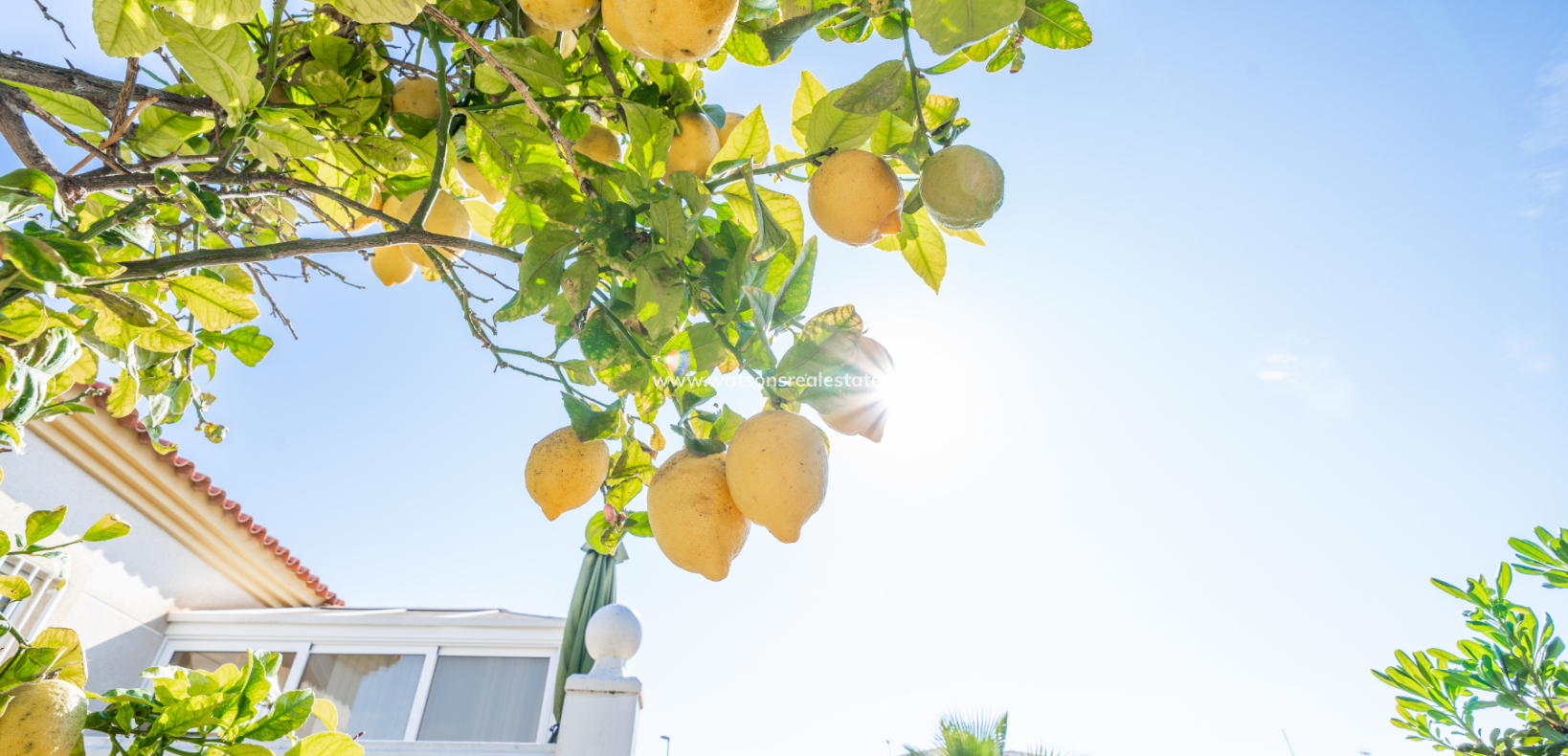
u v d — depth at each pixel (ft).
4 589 4.96
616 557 7.09
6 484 20.63
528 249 4.78
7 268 3.26
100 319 4.54
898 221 4.99
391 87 6.87
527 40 5.77
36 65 5.44
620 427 6.07
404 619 24.93
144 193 4.95
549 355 6.07
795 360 4.47
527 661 24.62
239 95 4.98
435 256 6.70
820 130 5.28
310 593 30.96
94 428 21.91
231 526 26.81
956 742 19.57
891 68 4.91
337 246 4.17
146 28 4.47
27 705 4.51
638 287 4.86
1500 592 16.37
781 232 4.58
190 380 7.75
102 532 5.50
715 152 6.23
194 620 25.21
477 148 6.15
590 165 5.09
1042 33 6.01
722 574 4.49
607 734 15.14
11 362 3.43
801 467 4.10
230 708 5.65
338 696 24.09
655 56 4.20
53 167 5.11
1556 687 15.47
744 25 6.03
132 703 5.54
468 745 16.78
